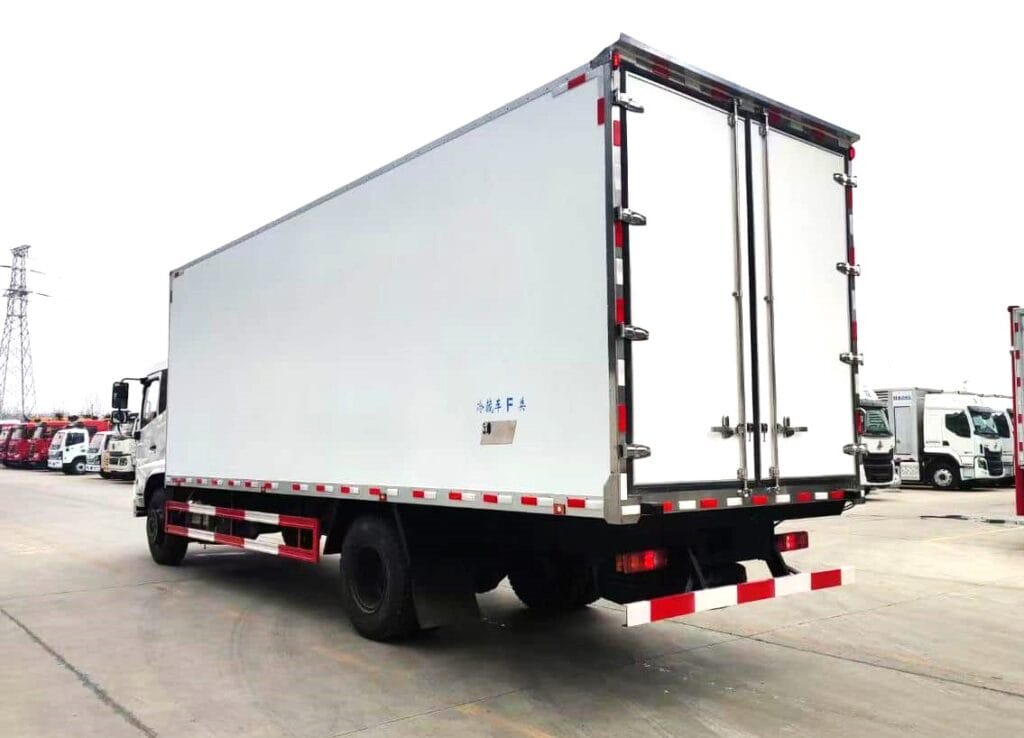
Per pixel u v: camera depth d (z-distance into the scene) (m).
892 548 11.49
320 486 7.00
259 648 6.30
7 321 72.12
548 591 7.21
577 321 4.74
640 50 4.71
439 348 5.80
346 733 4.52
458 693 5.20
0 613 7.56
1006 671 5.69
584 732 4.52
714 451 4.96
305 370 7.30
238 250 8.48
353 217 6.79
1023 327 11.66
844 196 6.06
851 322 6.01
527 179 5.15
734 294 5.20
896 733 4.53
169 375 9.81
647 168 4.77
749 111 5.43
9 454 43.31
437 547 6.20
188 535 9.50
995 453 23.38
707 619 7.26
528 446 5.02
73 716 4.81
